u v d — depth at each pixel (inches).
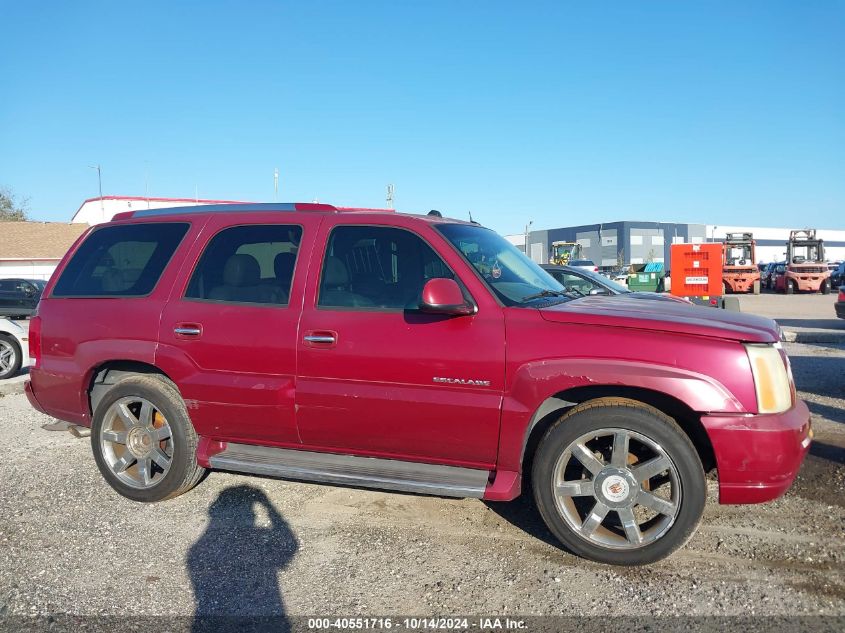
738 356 140.2
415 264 166.4
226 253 183.6
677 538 141.9
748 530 164.2
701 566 147.0
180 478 183.6
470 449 155.5
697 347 141.0
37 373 200.2
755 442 137.6
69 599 137.3
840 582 138.9
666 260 3250.5
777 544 156.5
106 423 190.1
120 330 186.7
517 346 149.7
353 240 172.9
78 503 187.8
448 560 152.1
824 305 1015.6
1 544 162.6
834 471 203.3
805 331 578.6
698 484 140.3
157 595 138.6
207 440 184.2
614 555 146.1
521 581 142.2
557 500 149.4
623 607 131.2
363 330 161.9
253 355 171.2
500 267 173.6
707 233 3420.3
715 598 133.7
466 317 154.9
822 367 390.6
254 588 140.9
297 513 179.2
